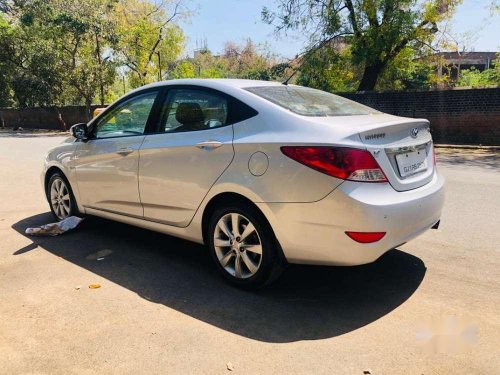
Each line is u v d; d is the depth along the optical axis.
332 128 3.18
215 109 3.79
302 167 3.15
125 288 3.72
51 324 3.13
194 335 2.98
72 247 4.74
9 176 9.43
